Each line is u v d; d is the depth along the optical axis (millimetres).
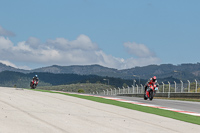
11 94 41406
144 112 32812
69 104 34062
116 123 23188
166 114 32594
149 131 21016
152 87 54844
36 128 18469
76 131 18750
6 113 23125
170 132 21375
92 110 30188
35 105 30188
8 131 16938
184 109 40281
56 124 20500
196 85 76062
